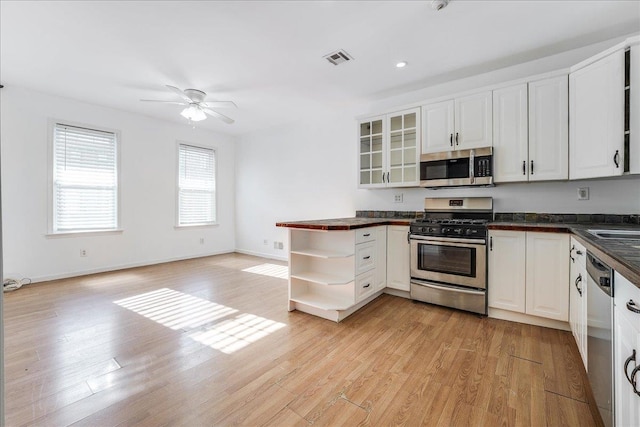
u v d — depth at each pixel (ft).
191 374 6.07
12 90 11.93
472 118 9.79
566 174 8.31
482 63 10.00
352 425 4.75
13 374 6.02
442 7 7.18
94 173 14.20
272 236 18.30
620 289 3.74
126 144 15.17
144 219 15.93
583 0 6.94
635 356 3.20
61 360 6.55
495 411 5.04
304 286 9.88
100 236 14.39
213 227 19.29
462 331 8.02
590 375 5.11
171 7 7.17
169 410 5.06
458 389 5.62
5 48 9.00
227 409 5.09
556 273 7.77
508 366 6.33
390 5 7.12
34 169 12.50
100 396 5.38
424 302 10.27
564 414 4.95
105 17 7.54
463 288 9.17
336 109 14.87
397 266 10.70
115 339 7.54
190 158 18.08
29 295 10.89
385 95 12.87
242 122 17.10
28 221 12.39
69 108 13.30
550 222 9.39
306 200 16.47
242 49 9.06
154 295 10.97
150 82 11.44
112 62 9.87
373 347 7.19
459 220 9.96
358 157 12.63
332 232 9.53
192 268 15.43
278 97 13.08
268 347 7.19
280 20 7.68
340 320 8.71
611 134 7.21
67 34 8.28
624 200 8.45
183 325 8.40
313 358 6.70
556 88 8.43
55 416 4.88
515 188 10.06
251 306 9.93
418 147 10.91
